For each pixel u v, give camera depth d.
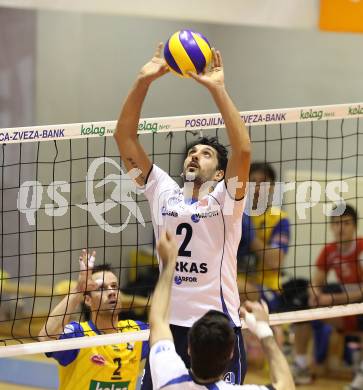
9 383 18.23
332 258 17.80
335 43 22.61
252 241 17.53
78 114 22.84
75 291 11.54
